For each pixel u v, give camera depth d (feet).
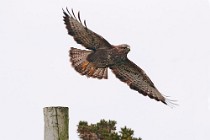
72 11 57.72
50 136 42.50
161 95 59.98
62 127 42.57
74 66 59.41
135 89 61.16
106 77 59.93
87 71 59.36
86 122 52.85
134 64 60.70
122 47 59.93
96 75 59.57
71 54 59.47
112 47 59.62
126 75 61.31
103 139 51.93
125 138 51.13
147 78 60.54
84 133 52.13
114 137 51.13
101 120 52.65
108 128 52.37
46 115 42.70
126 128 51.65
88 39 59.31
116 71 61.16
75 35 58.95
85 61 59.41
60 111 42.57
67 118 42.93
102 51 59.31
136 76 61.11
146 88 60.75
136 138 51.62
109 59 59.26
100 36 59.16
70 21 58.54
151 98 60.34
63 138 42.57
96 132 52.16
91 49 59.47
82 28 58.59
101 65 59.41
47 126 42.63
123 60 60.08
